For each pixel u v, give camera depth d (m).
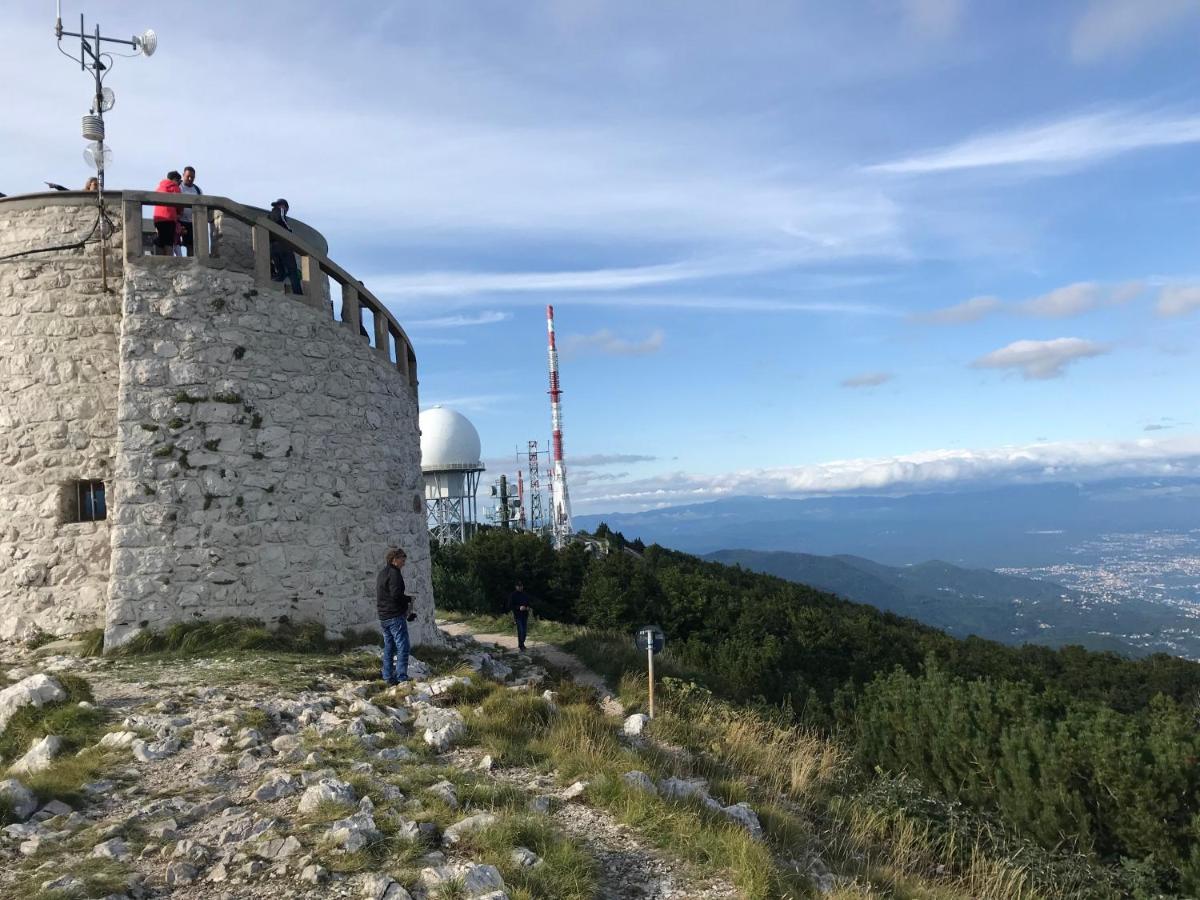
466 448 59.75
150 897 4.30
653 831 5.77
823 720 16.62
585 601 29.94
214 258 12.28
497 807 5.86
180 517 11.60
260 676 9.69
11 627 11.53
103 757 6.46
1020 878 8.03
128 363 11.54
